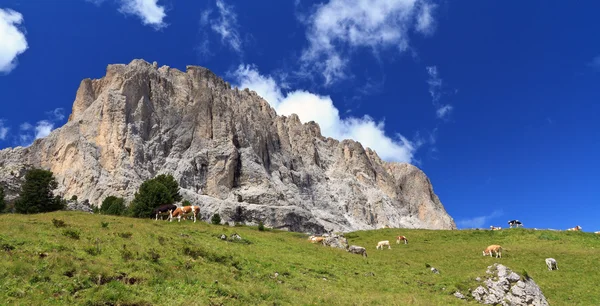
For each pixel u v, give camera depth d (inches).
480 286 1485.0
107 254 1105.4
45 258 987.9
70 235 1210.0
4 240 1064.8
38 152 6117.1
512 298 1430.9
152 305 885.2
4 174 4955.7
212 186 6067.9
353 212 7436.0
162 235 1453.0
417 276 1705.2
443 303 1349.7
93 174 5487.2
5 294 810.2
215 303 956.0
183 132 6510.8
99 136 5994.1
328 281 1412.4
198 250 1304.1
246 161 6515.8
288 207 5915.4
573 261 2177.7
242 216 5644.7
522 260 2212.1
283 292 1142.3
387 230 3791.8
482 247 2682.1
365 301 1191.6
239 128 6939.0
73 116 6653.5
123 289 919.0
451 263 2148.1
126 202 5029.5
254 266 1354.6
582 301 1604.3
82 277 928.9
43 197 2965.1
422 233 3484.3
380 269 1728.6
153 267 1068.5
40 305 797.9
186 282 1032.8
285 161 7421.3
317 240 2223.2
